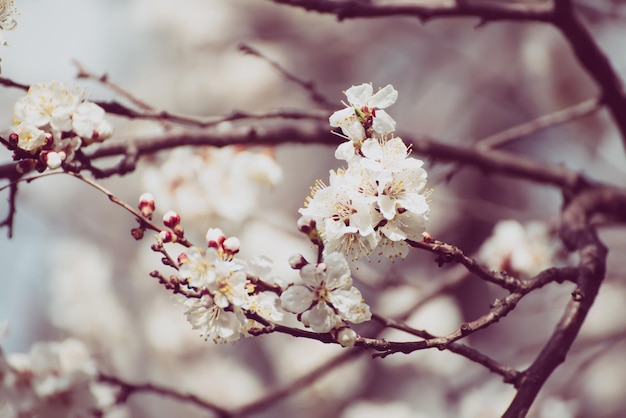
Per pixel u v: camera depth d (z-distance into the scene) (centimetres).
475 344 132
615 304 131
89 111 56
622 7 112
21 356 71
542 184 78
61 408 70
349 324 51
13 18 55
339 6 69
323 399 124
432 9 71
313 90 71
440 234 133
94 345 124
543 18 72
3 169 60
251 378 133
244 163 82
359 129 51
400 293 108
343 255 51
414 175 51
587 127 122
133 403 130
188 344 132
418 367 128
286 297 50
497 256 81
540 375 53
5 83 57
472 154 76
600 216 82
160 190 85
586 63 75
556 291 109
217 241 51
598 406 122
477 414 110
